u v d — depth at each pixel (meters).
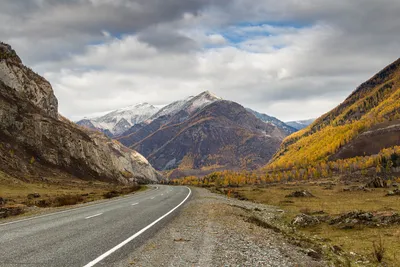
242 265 8.45
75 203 33.06
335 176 197.00
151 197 38.44
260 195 56.06
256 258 9.39
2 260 7.77
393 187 68.19
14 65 136.12
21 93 129.12
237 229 15.17
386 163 194.38
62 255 8.41
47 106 148.50
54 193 54.16
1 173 60.94
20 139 101.75
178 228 14.35
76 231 12.49
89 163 131.25
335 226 20.31
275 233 15.74
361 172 184.75
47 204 32.28
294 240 13.96
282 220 25.03
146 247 9.88
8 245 9.63
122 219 16.53
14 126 104.25
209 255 9.30
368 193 53.75
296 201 42.50
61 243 10.02
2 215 19.83
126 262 7.96
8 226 13.93
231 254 9.66
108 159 154.75
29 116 114.69
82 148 132.88
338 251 13.03
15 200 37.84
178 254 9.20
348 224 20.02
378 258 11.73
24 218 17.48
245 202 40.44
